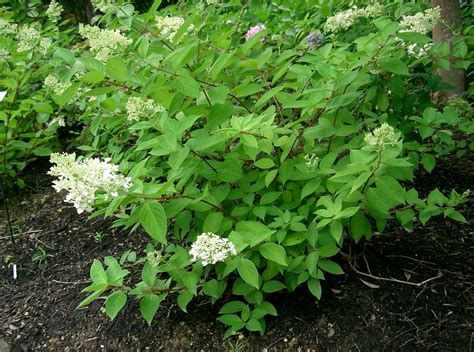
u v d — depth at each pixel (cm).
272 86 139
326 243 110
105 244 158
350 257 130
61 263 153
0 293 143
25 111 194
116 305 97
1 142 181
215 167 113
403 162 93
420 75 145
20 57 173
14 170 197
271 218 118
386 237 138
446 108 123
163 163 130
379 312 114
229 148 126
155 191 93
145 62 108
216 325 119
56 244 162
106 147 164
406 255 130
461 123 145
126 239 159
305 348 109
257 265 107
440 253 129
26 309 135
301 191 117
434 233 138
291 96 120
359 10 153
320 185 117
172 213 102
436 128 127
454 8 183
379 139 91
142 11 383
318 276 105
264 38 182
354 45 161
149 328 122
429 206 113
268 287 109
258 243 102
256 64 122
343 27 155
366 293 119
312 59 126
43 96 190
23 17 241
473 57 166
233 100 128
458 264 125
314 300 120
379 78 134
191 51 108
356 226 109
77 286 141
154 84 101
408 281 121
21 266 154
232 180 110
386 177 97
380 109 143
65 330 126
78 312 131
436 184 162
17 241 166
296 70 117
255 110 124
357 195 100
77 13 362
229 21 180
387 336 108
